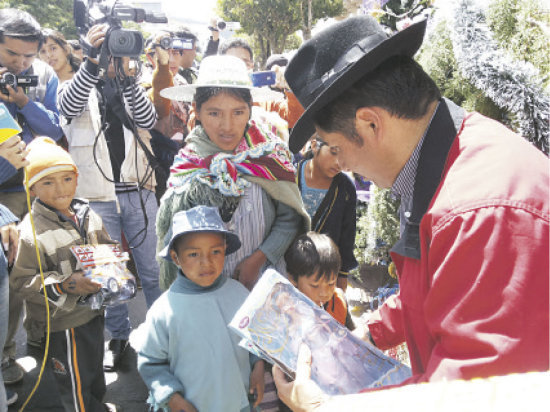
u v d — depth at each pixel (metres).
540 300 0.85
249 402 2.01
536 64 1.71
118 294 2.25
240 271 2.03
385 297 3.22
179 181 2.01
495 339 0.85
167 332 1.88
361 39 1.08
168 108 3.53
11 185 2.80
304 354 1.29
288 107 3.35
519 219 0.88
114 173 3.12
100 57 2.82
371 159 1.14
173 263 2.10
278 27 34.28
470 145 1.01
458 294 0.91
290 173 2.09
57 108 3.32
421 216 1.07
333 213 2.65
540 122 1.65
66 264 2.26
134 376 3.05
